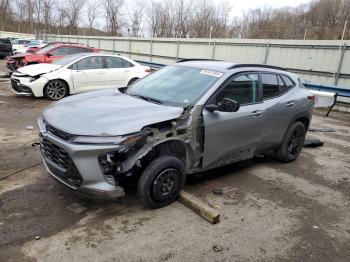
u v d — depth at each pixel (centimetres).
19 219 363
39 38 4953
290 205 441
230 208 420
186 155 417
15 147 582
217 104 434
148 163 394
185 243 343
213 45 1814
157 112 387
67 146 341
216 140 436
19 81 1005
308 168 584
